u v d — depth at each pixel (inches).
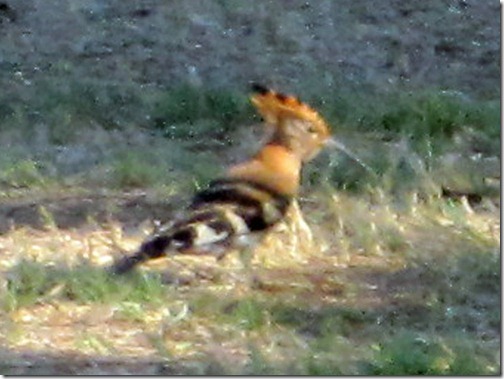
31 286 916.6
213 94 1284.4
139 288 911.0
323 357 840.3
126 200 1074.7
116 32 1478.8
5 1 1528.1
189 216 938.1
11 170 1118.4
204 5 1528.1
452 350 846.5
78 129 1228.5
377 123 1241.4
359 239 1003.3
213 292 920.9
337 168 1110.4
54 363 832.3
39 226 1029.2
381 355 838.5
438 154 1176.8
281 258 971.3
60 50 1439.5
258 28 1494.8
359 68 1423.5
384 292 936.9
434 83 1387.8
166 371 822.5
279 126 975.6
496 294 936.3
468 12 1531.7
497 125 1228.5
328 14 1525.6
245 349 853.8
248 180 956.6
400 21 1514.5
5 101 1284.4
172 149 1178.6
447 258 983.6
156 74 1391.5
